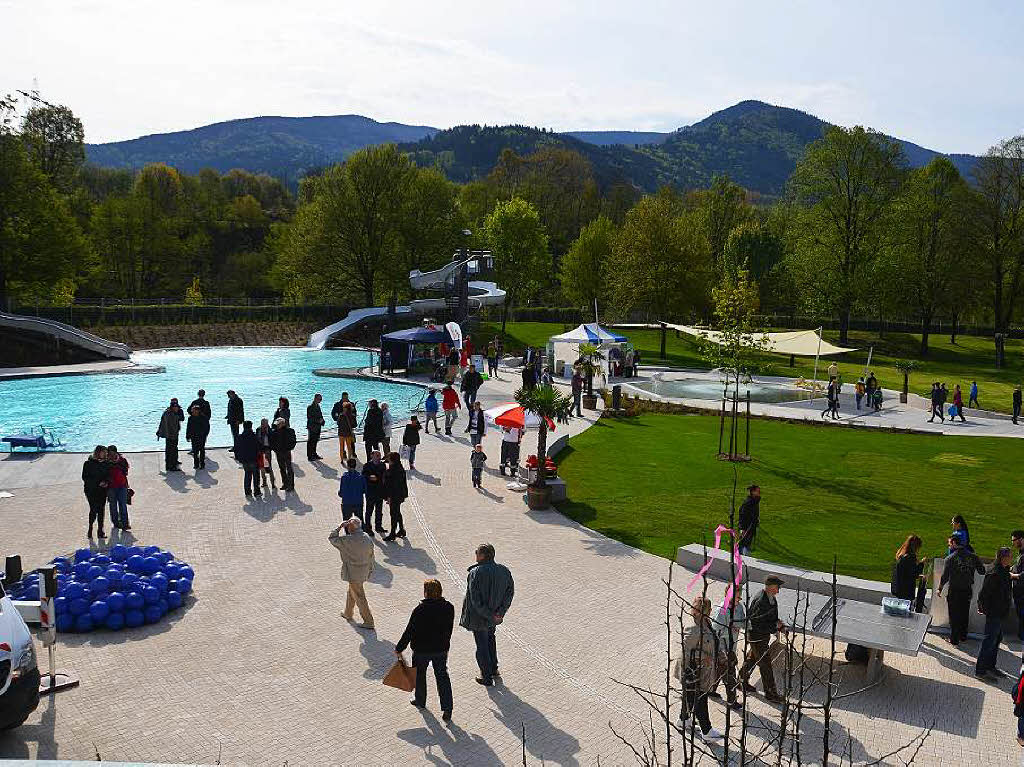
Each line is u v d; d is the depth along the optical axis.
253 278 106.88
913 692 10.25
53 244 56.12
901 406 41.16
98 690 9.80
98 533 15.64
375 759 8.45
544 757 8.56
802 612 11.02
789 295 87.81
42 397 37.66
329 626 11.80
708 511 18.94
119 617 11.55
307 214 71.88
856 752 8.74
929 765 8.52
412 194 71.88
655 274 61.09
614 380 47.47
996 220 64.81
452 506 18.53
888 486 22.55
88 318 58.69
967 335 82.38
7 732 8.81
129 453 23.56
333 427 29.83
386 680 9.32
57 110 67.50
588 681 10.32
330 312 69.56
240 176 164.75
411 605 12.65
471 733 9.02
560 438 26.20
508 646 11.34
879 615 10.95
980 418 37.28
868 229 67.19
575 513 18.41
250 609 12.38
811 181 68.88
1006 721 9.55
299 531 16.27
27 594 11.55
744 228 76.25
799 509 19.67
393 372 44.97
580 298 81.06
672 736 9.03
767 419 34.75
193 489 19.53
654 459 25.06
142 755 8.43
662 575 14.29
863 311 78.00
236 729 8.98
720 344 26.23
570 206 127.69
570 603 12.93
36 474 21.06
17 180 54.84
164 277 94.94
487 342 64.44
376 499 16.09
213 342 61.41
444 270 50.69
